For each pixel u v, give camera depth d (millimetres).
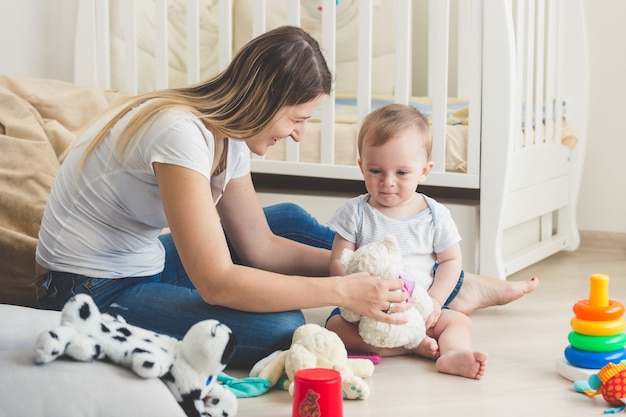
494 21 2145
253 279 1453
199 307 1532
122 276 1553
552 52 2578
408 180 1745
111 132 1478
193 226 1395
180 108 1428
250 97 1421
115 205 1483
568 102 2754
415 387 1497
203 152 1411
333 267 1768
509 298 1956
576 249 2820
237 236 1778
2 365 1129
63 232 1506
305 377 1241
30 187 1928
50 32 2857
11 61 2742
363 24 2285
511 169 2289
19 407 1090
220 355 1186
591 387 1430
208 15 2830
